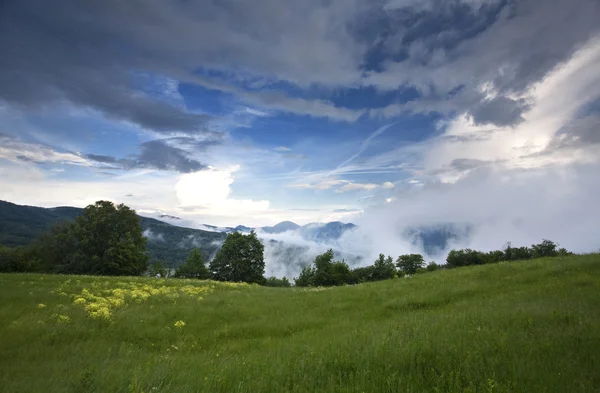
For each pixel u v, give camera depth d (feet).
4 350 33.06
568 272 65.77
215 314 57.57
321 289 97.04
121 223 223.10
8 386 21.67
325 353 26.40
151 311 56.39
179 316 54.90
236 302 69.62
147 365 25.66
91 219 217.97
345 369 21.86
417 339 27.02
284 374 21.74
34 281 81.82
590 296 39.78
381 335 30.66
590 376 17.53
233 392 19.04
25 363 29.43
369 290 81.05
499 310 37.65
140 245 231.71
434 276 93.40
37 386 21.50
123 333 44.19
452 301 57.26
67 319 45.16
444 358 21.52
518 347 22.80
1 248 225.15
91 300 60.70
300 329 48.37
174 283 103.60
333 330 42.86
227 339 44.37
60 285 75.51
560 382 17.03
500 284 65.10
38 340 37.29
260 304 68.33
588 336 23.59
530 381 17.38
